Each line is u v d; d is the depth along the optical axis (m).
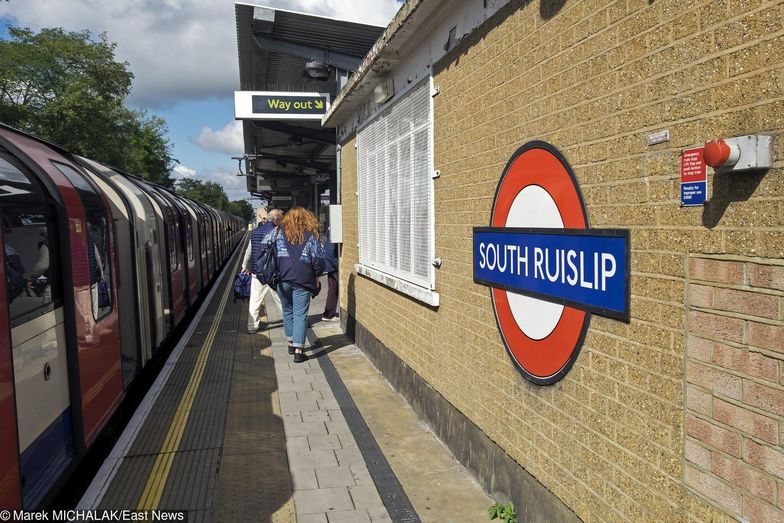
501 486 3.60
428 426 5.03
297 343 7.49
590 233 2.57
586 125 2.61
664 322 2.16
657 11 2.16
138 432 5.12
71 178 4.51
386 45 5.11
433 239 4.73
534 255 3.08
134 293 6.29
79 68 26.23
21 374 3.04
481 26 3.71
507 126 3.38
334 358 7.66
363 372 6.92
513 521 3.40
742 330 1.83
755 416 1.79
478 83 3.78
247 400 5.97
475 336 3.94
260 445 4.75
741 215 1.82
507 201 3.39
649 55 2.20
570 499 2.83
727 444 1.89
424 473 4.17
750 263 1.79
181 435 5.02
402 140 5.61
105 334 4.81
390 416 5.36
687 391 2.06
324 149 17.97
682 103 2.04
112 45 27.00
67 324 3.86
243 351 8.31
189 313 12.50
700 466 2.01
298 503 3.77
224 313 12.09
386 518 3.56
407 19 4.44
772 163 1.70
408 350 5.61
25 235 3.24
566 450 2.86
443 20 4.40
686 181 2.00
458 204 4.18
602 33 2.48
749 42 1.77
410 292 5.29
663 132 2.14
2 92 24.62
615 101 2.40
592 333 2.61
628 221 2.34
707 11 1.93
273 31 9.48
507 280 3.40
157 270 7.84
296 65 11.88
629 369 2.37
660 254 2.17
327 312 10.48
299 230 7.42
